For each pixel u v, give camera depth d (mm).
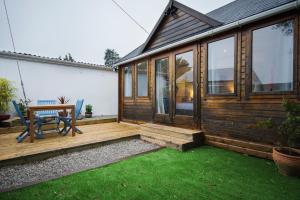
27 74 6672
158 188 2193
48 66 7172
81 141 4031
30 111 3951
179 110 4887
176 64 4934
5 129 4992
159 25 5672
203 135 4215
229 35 3754
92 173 2617
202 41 4281
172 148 3902
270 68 3270
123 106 7125
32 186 2232
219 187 2211
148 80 5855
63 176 2516
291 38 3031
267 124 2752
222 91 3967
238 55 3611
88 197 1995
